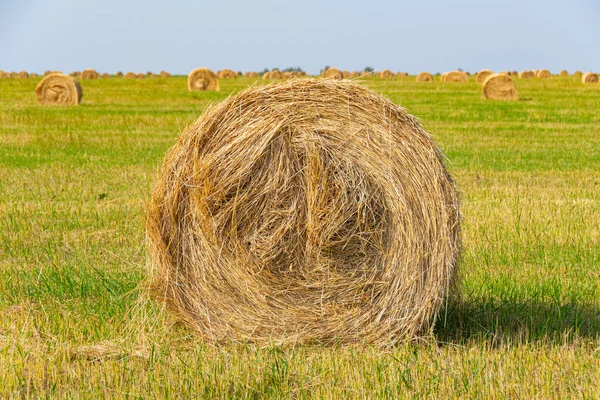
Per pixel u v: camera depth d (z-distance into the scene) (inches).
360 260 329.7
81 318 352.2
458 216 325.1
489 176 728.3
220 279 335.0
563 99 1820.9
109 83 2642.7
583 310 365.4
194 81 2139.5
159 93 1972.2
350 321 328.8
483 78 2861.7
